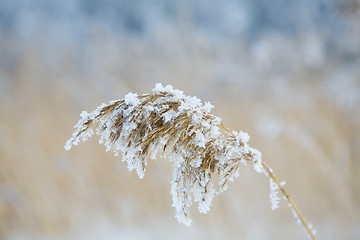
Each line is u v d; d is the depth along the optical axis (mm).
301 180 5582
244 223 5207
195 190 1337
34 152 5977
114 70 8047
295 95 6930
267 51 7574
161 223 5707
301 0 10227
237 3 18547
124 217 5730
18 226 5582
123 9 20453
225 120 6375
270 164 5797
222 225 5211
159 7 18781
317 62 7180
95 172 6074
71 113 7105
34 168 5797
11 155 5836
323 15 7602
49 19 10055
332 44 7137
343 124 5898
